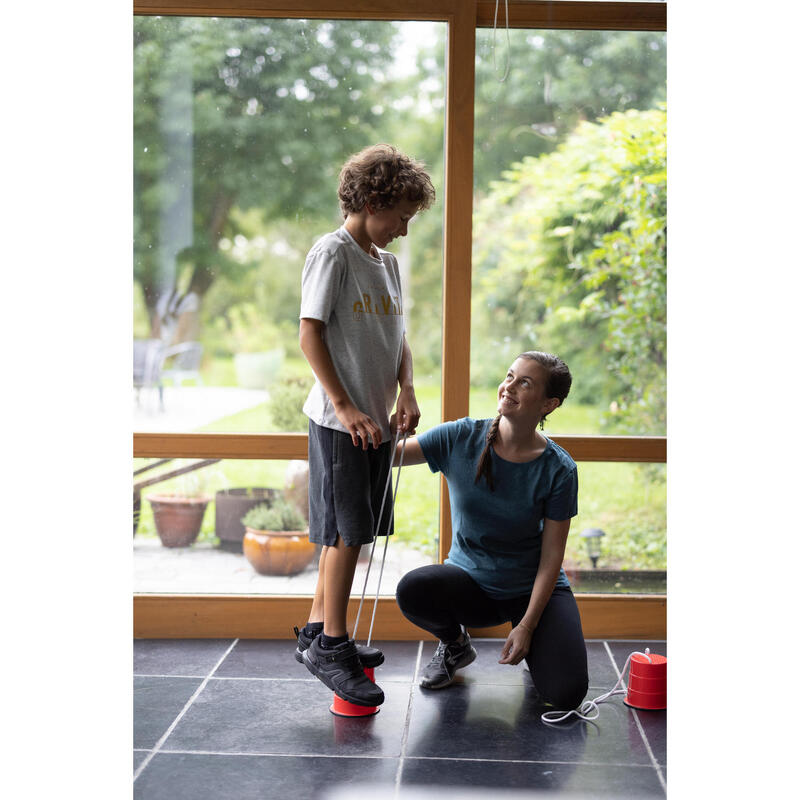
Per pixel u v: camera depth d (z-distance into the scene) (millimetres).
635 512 2799
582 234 2740
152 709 2215
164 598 2756
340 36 2684
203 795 1799
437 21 2672
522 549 2330
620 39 2695
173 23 2672
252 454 2764
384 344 2172
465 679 2436
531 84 2699
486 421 2330
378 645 2729
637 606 2775
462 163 2680
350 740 2051
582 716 2188
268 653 2637
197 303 2742
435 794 1811
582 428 2787
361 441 2090
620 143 2719
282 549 2787
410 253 2738
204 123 2703
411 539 2775
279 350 2762
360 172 2078
